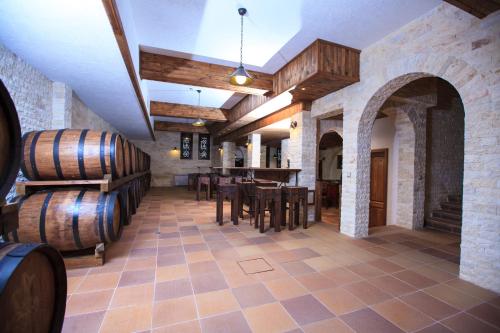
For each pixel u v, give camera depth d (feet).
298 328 5.82
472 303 7.06
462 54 8.52
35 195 8.51
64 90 12.44
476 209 8.17
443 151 17.88
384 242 12.68
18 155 3.86
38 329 3.73
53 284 4.14
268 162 46.70
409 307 6.80
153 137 37.83
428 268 9.44
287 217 18.80
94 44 8.54
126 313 6.19
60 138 8.93
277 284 7.90
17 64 9.46
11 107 3.67
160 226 14.93
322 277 8.48
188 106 26.84
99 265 8.93
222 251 10.75
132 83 12.51
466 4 7.30
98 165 9.08
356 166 13.29
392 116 17.54
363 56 12.86
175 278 8.13
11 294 3.10
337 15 10.04
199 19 10.44
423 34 9.86
